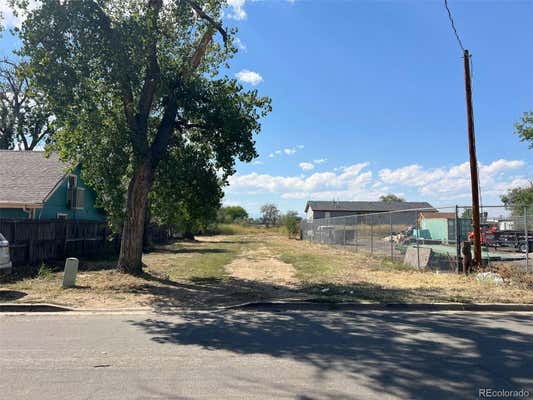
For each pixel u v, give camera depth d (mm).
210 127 13047
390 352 5910
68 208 24062
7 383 4723
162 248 29328
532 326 7578
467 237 19344
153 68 12305
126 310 9102
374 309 9359
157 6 12266
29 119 37156
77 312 8938
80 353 5902
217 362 5488
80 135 12242
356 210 74750
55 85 10641
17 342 6488
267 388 4566
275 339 6676
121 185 13961
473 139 14500
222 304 9641
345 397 4316
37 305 9234
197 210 15180
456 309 9328
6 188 20391
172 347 6215
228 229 66688
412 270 16109
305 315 8672
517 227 21359
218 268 17000
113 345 6320
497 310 9266
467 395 4371
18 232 15531
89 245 21547
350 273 15359
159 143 13094
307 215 83875
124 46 10969
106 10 11766
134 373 5055
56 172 22359
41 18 10250
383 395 4367
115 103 12766
